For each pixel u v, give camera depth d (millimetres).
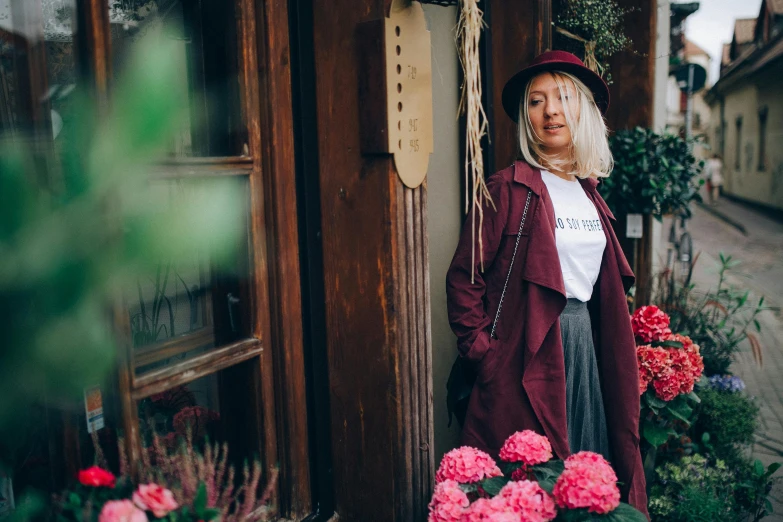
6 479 1110
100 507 1185
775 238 14023
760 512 2963
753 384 5121
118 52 1257
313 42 1940
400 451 1983
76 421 1226
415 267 1997
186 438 1729
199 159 1548
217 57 1701
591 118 2326
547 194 2217
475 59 2012
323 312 2055
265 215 1812
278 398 1896
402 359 1964
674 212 5035
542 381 2156
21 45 941
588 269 2285
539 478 1888
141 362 1556
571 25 3814
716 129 29156
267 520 1895
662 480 2980
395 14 1832
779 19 22188
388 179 1870
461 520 1621
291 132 1874
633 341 2359
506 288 2205
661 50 6199
